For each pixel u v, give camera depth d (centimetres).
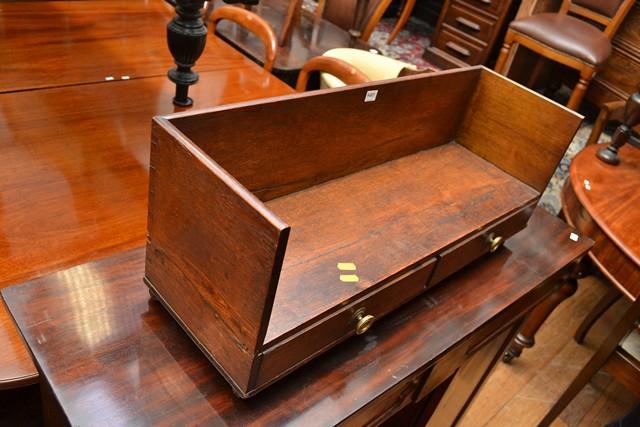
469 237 88
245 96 146
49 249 87
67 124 118
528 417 175
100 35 160
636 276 137
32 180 100
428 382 93
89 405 60
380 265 77
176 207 61
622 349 139
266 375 63
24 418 98
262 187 82
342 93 82
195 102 138
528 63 332
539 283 97
